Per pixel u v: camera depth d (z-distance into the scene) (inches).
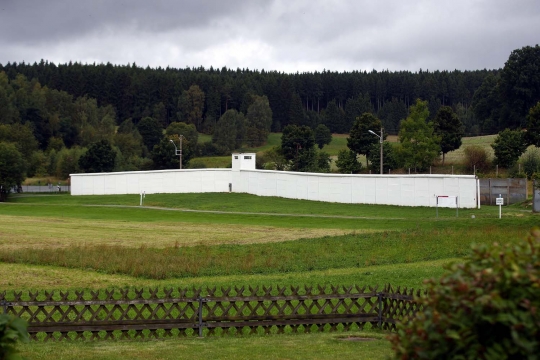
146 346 856.9
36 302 896.3
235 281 1412.4
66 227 2822.3
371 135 5649.6
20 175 5206.7
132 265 1612.9
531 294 367.2
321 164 5910.4
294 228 2741.1
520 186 3836.1
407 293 991.0
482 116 7190.0
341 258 1766.7
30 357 791.7
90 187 5177.2
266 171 4594.0
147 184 5032.0
